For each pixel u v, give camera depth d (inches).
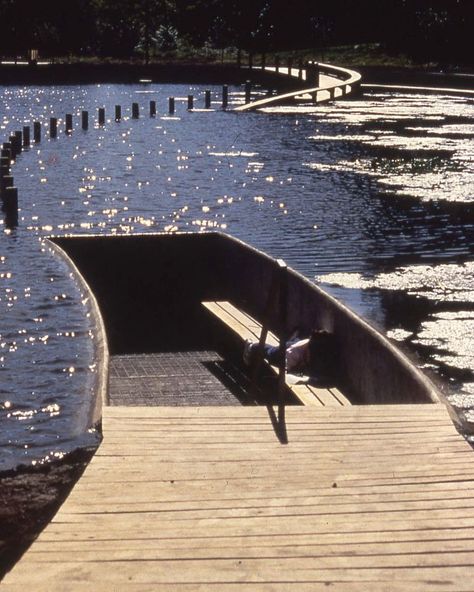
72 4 4419.3
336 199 1105.4
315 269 760.3
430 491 298.5
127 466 316.5
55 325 569.9
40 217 990.4
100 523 276.4
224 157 1512.1
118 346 711.7
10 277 680.4
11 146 1470.2
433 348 553.9
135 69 3700.8
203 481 305.4
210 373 581.3
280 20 4279.0
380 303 655.1
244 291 679.7
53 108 2618.1
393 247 842.2
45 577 247.4
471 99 2667.3
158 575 248.7
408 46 3757.4
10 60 4151.1
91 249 754.2
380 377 442.0
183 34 4411.9
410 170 1349.7
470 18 3585.1
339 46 4126.5
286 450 332.2
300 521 278.7
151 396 534.6
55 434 409.7
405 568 252.8
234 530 272.8
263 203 1084.5
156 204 1079.6
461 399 469.1
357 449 333.4
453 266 768.9
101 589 241.8
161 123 2153.1
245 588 243.3
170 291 744.3
